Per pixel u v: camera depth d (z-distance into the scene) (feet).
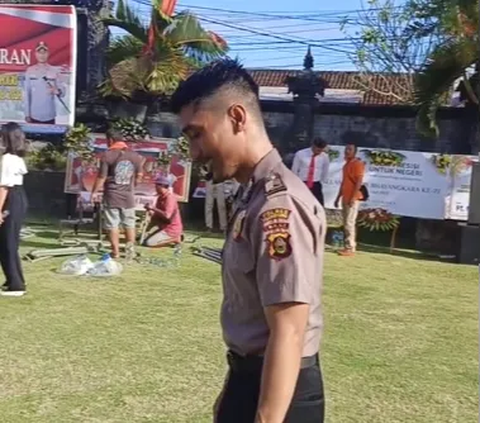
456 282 30.32
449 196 38.91
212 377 16.75
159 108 50.62
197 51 50.16
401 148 51.44
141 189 40.60
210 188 41.55
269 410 6.28
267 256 6.45
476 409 15.44
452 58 40.83
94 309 22.59
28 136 48.37
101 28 55.11
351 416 14.82
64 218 44.75
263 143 6.91
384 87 63.00
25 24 43.04
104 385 16.07
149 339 19.60
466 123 48.39
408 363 18.38
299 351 6.40
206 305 23.62
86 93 54.85
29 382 16.14
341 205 37.63
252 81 6.97
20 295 23.93
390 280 29.94
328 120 53.42
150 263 30.83
